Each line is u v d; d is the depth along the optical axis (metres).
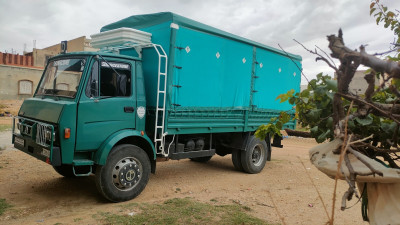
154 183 6.95
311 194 6.38
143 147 6.16
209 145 7.68
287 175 8.09
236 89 7.58
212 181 7.30
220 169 8.71
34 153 5.45
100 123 5.40
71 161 5.10
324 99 2.46
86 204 5.43
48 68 6.42
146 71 6.36
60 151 5.02
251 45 7.93
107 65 5.61
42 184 6.47
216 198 5.89
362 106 2.16
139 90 6.02
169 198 5.85
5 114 22.09
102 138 5.43
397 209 2.09
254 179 7.62
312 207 5.57
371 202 2.24
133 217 4.67
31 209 5.07
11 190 5.96
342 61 1.75
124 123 5.74
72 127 5.07
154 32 6.37
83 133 5.19
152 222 4.50
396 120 1.94
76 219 4.57
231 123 7.60
